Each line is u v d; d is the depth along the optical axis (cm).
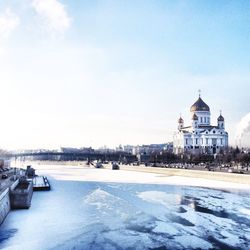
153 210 6981
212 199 8262
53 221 5962
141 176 15462
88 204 7731
